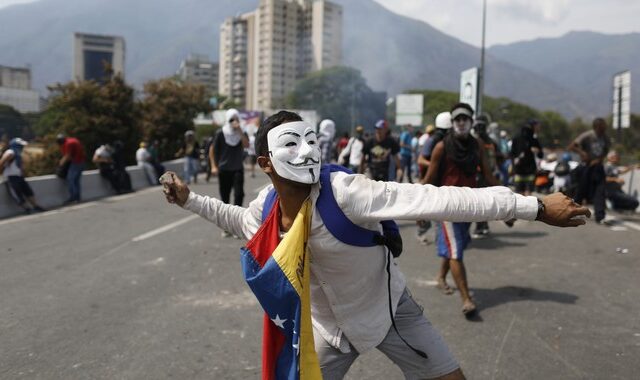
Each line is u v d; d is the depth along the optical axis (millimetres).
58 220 10297
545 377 3529
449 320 4598
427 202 1979
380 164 8969
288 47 160000
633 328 4371
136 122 25484
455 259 4695
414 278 5930
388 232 2209
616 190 10742
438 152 4977
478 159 5000
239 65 167875
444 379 2303
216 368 3688
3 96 176125
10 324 4547
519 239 8078
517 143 9625
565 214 1938
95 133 24078
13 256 7137
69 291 5492
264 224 2119
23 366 3740
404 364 2361
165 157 30844
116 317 4703
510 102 102375
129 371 3648
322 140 13328
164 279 5926
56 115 24688
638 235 8281
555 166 13906
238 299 5191
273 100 128500
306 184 2078
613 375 3553
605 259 6742
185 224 9617
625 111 17781
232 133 8305
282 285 1987
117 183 15289
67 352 3967
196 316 4715
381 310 2248
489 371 3623
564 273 6090
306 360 2025
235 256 7012
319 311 2275
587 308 4863
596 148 9281
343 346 2262
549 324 4477
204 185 17797
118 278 5980
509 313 4754
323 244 2072
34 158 24062
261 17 158750
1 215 10891
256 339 4188
